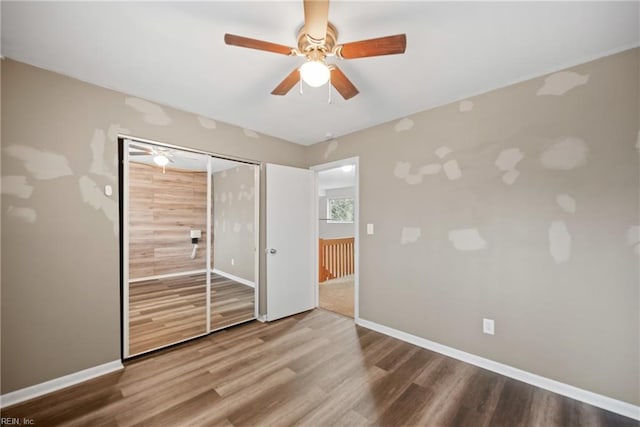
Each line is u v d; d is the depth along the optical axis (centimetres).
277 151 340
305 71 144
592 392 174
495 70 191
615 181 169
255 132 316
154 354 237
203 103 244
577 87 181
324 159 354
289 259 340
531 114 199
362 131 309
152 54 174
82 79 203
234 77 201
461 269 232
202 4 132
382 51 139
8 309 174
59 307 191
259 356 235
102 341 207
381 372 210
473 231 226
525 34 154
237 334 281
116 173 217
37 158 185
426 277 253
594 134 175
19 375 176
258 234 327
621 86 167
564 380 184
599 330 173
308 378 202
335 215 873
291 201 344
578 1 129
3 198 173
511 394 185
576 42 161
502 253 211
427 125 254
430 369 215
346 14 139
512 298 206
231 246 461
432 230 250
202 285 400
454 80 205
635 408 161
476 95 226
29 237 181
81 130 202
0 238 172
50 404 173
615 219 169
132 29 150
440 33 154
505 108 211
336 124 296
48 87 190
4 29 148
